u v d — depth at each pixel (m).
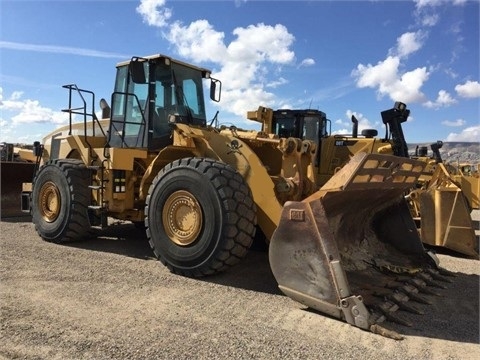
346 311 3.70
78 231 6.71
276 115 11.55
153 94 6.57
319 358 3.12
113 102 7.02
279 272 4.09
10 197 9.70
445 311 4.21
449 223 7.03
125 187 6.45
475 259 6.79
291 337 3.46
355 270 4.77
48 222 6.96
